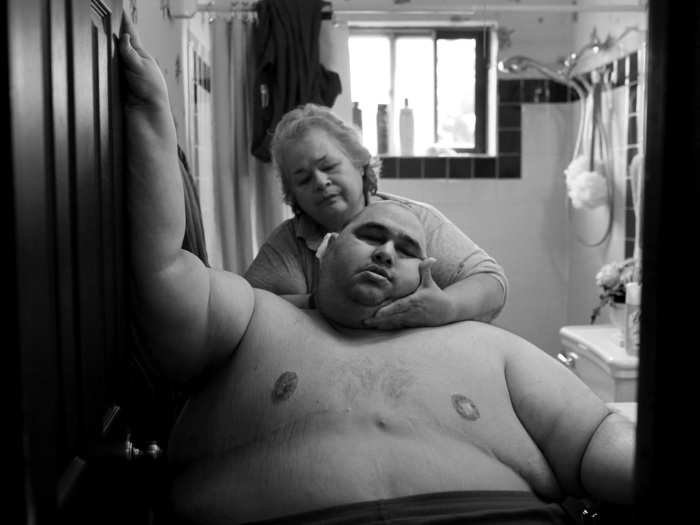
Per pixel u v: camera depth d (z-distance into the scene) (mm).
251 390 1295
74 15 882
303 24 2664
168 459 1405
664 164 622
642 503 651
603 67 3295
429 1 3574
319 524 1119
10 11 638
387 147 3682
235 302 1334
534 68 3633
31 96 702
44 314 739
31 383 685
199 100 2838
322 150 1590
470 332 1396
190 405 1399
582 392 1350
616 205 3207
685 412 625
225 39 2727
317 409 1241
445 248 1566
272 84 2666
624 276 2633
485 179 3693
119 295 1168
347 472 1169
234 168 2756
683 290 622
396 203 1493
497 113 3666
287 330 1357
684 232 619
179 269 1240
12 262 649
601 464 1255
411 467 1179
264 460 1220
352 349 1332
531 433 1335
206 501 1228
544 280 3758
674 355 626
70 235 861
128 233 1210
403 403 1251
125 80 1190
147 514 1483
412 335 1362
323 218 1630
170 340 1271
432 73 3727
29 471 666
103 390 1048
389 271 1354
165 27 2225
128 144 1198
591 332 2674
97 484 992
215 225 2771
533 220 3729
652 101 634
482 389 1307
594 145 3301
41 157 734
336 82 2699
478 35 3719
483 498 1176
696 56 608
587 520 1428
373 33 3695
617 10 2725
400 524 1109
